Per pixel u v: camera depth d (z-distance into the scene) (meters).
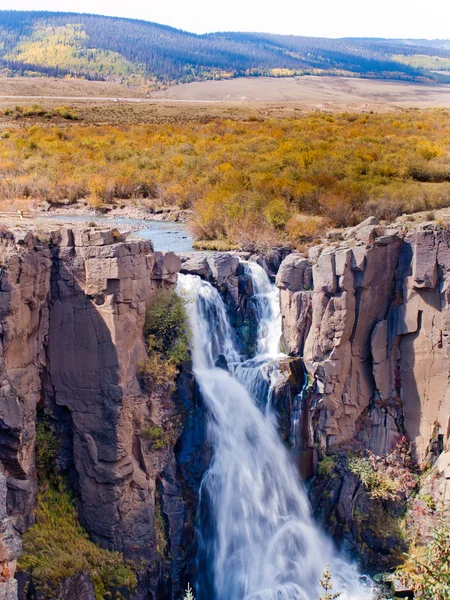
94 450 21.27
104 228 21.67
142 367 22.19
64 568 19.41
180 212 43.38
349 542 25.59
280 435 26.00
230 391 25.77
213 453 24.67
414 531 24.94
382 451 27.00
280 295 28.27
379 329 26.61
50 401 21.67
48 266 20.91
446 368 25.72
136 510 21.73
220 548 24.53
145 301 22.59
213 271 28.39
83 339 21.19
